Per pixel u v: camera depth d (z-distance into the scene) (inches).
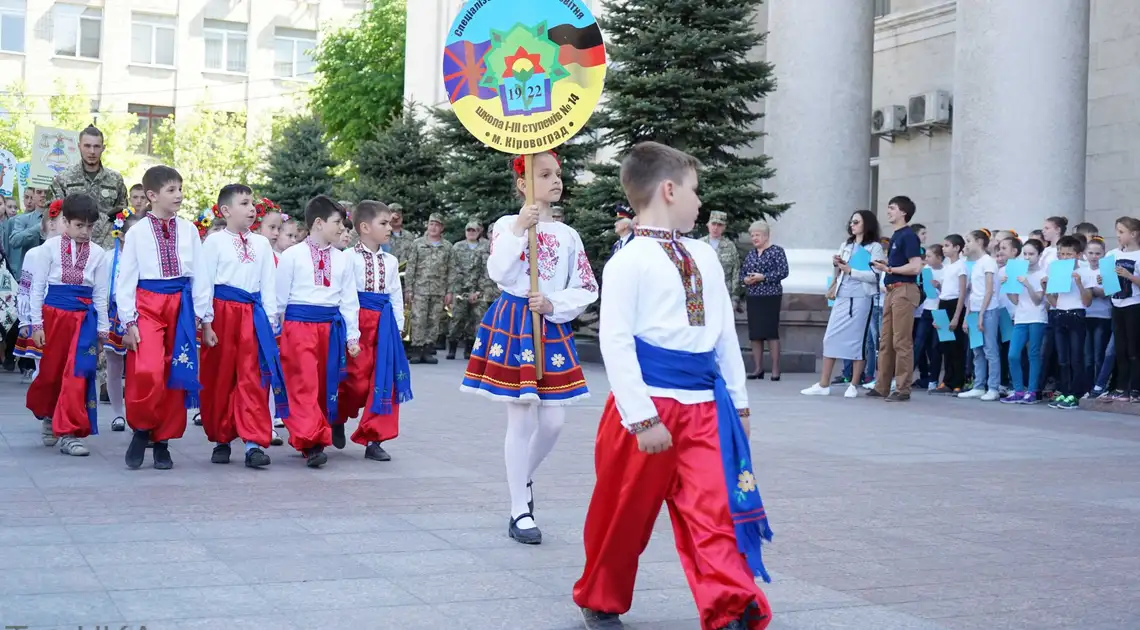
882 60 907.4
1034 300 507.2
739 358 150.1
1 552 190.4
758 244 613.3
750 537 140.9
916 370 632.4
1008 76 606.5
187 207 1726.1
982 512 250.8
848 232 705.6
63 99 1705.2
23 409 411.2
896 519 241.3
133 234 281.7
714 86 674.2
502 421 406.3
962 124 631.8
